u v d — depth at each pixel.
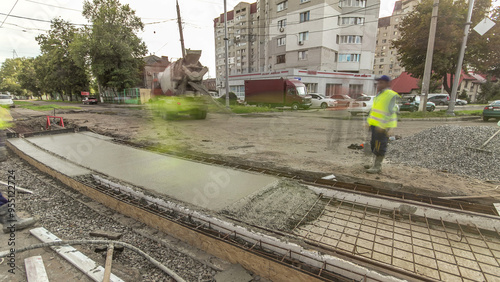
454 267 1.95
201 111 11.86
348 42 29.97
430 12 13.38
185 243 2.37
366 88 25.12
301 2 28.84
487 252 2.10
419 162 4.58
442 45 13.52
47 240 2.28
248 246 2.15
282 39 32.25
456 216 2.46
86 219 2.85
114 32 27.67
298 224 2.49
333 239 2.29
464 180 3.66
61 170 4.04
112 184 3.39
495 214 2.56
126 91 29.98
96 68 27.62
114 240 2.41
